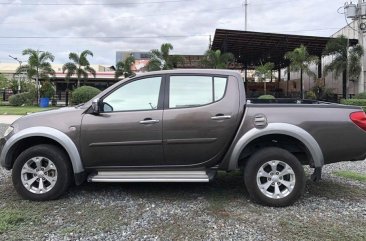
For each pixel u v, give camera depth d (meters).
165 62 43.75
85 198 5.96
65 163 5.83
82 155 5.82
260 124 5.64
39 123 5.90
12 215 5.14
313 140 5.61
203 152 5.75
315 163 5.61
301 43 41.94
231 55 42.19
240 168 6.02
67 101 46.28
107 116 5.81
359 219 5.18
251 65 59.56
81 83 51.62
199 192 6.30
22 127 5.91
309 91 40.91
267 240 4.50
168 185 6.70
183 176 5.79
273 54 49.66
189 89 5.88
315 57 40.03
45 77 45.94
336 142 5.64
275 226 4.89
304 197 6.09
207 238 4.55
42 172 5.84
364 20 35.81
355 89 37.09
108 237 4.58
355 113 5.70
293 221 5.05
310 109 5.70
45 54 45.47
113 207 5.56
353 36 38.97
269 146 5.81
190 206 5.61
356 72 35.81
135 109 5.86
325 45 40.59
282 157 5.57
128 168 5.89
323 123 5.63
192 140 5.72
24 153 5.82
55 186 5.81
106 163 5.86
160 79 5.94
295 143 5.81
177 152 5.76
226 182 6.90
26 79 48.66
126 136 5.76
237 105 5.74
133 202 5.79
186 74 5.93
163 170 5.88
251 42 43.56
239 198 5.99
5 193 6.24
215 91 5.84
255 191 5.62
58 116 5.91
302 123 5.63
